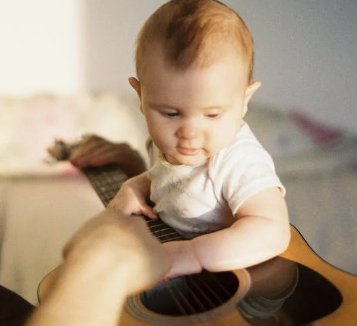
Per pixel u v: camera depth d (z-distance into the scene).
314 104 1.68
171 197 0.87
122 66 1.70
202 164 0.82
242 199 0.76
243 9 1.57
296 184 1.38
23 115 1.60
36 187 1.47
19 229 1.30
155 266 0.62
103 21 1.62
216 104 0.70
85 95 1.69
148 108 0.74
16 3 1.56
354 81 1.64
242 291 0.66
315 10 1.58
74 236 0.64
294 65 1.65
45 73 1.68
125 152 1.29
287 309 0.61
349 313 0.59
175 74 0.69
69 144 1.50
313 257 0.73
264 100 1.69
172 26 0.70
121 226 0.66
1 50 1.62
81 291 0.51
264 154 0.81
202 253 0.70
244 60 0.72
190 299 0.70
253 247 0.71
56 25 1.61
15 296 0.80
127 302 0.65
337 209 1.31
